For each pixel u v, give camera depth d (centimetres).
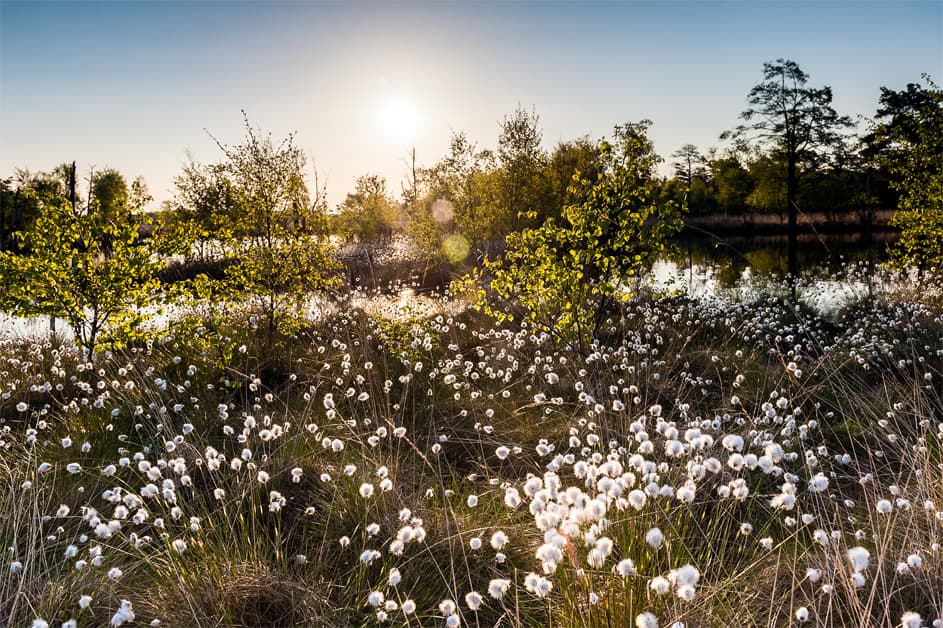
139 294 755
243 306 1000
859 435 537
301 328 984
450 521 389
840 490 436
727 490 267
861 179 4725
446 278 2045
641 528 309
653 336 991
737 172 5500
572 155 3062
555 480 257
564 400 671
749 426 514
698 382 680
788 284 1636
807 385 684
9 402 679
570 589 284
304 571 349
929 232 1495
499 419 616
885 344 731
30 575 327
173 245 780
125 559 372
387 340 790
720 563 313
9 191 4303
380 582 332
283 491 443
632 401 634
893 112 4766
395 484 434
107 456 511
